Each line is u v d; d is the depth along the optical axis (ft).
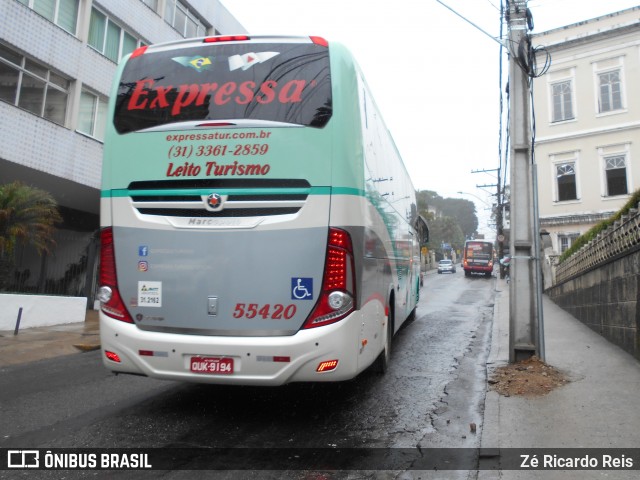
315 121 15.02
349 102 15.42
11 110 42.39
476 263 137.49
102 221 16.17
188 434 15.21
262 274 14.78
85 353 29.35
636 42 83.61
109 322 15.66
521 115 22.85
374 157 18.84
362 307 15.40
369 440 14.83
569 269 43.78
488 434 14.70
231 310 14.85
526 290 22.20
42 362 26.48
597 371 20.74
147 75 16.39
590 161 87.25
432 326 40.83
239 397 19.22
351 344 14.65
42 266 52.21
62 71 47.39
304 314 14.55
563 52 90.38
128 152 15.89
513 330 22.18
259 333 14.67
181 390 20.21
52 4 46.83
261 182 14.93
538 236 22.31
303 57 15.66
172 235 15.38
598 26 86.94
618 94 85.25
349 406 18.19
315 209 14.71
